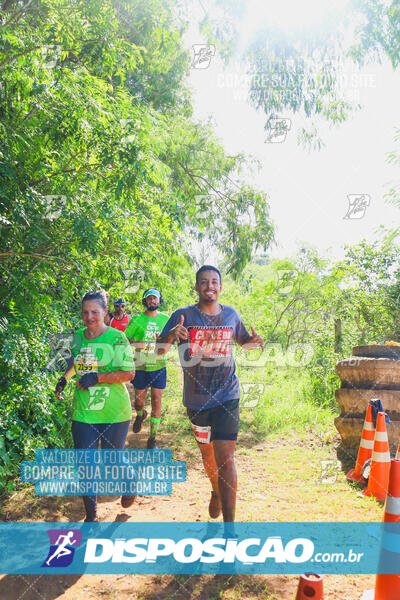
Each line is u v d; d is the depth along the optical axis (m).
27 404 4.82
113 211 5.06
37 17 4.84
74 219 4.60
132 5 7.78
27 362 4.66
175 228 6.09
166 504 4.10
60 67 4.62
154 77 10.52
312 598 2.38
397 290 8.88
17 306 4.66
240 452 5.49
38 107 4.33
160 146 7.20
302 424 6.59
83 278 5.18
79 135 4.63
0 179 4.19
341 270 9.39
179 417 7.20
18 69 4.11
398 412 5.17
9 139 4.30
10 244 4.62
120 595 2.78
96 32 4.79
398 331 8.92
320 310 10.66
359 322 9.27
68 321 5.60
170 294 10.62
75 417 3.61
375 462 4.18
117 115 4.81
